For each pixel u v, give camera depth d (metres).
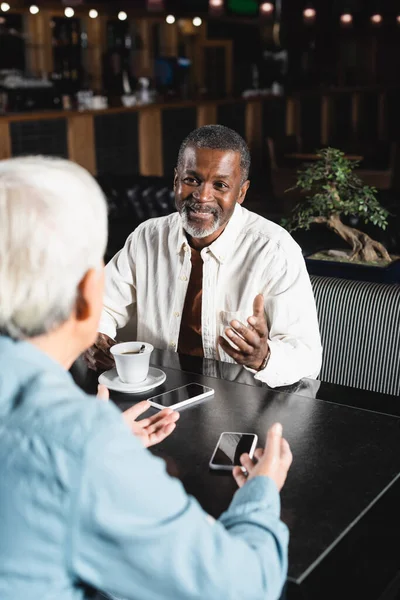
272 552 0.83
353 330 2.11
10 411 0.75
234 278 1.98
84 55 8.12
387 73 12.37
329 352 2.16
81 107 7.39
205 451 1.26
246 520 0.85
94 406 0.76
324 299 2.15
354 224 3.98
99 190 0.83
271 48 11.21
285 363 1.62
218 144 1.86
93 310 0.84
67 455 0.72
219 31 10.67
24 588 0.73
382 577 1.13
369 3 11.19
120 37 8.60
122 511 0.73
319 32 11.57
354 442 1.31
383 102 11.81
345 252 3.07
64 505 0.72
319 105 11.01
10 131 6.56
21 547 0.73
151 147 8.20
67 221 0.77
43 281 0.77
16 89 6.93
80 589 0.78
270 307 1.94
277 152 8.02
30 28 7.53
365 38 12.09
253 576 0.79
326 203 2.92
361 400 1.52
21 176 0.77
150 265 2.08
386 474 1.19
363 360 2.11
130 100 7.89
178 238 2.04
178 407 1.46
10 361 0.78
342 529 1.03
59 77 7.97
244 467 1.12
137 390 1.54
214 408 1.46
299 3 10.97
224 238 1.97
